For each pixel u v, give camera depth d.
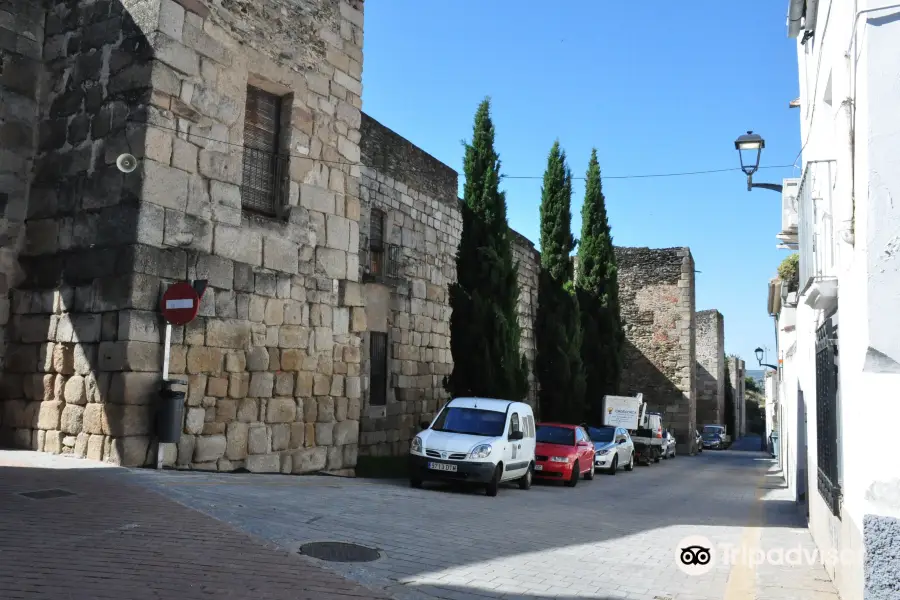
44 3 11.88
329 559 6.58
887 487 4.59
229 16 11.92
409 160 21.33
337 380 13.56
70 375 10.65
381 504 10.11
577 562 7.62
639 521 11.53
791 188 12.82
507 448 13.94
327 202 13.67
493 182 20.36
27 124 11.52
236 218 11.78
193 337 10.90
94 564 5.54
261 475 11.53
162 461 10.30
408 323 20.92
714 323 54.09
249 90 12.66
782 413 24.05
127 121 10.67
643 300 41.16
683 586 6.84
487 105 20.75
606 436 24.08
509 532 9.12
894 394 4.60
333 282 13.63
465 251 20.22
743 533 10.38
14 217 11.34
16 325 11.29
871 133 4.77
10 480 8.34
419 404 21.33
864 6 4.90
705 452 46.75
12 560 5.43
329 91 13.94
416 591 5.95
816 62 8.43
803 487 13.84
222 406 11.32
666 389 40.03
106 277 10.44
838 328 6.34
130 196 10.41
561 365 28.41
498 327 19.41
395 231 20.47
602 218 32.97
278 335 12.39
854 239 5.38
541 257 30.36
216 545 6.49
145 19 10.77
